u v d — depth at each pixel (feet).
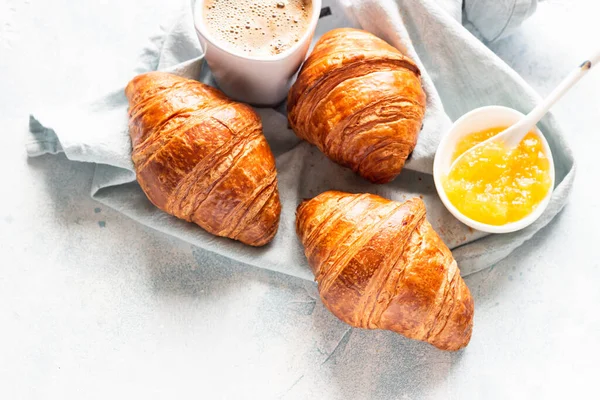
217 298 1.73
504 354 1.73
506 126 1.67
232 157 1.56
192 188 1.56
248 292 1.73
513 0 1.72
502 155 1.64
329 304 1.59
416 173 1.77
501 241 1.70
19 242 1.72
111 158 1.64
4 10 1.80
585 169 1.79
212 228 1.63
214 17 1.57
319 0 1.57
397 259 1.51
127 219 1.74
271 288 1.73
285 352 1.72
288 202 1.74
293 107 1.64
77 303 1.71
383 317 1.55
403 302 1.52
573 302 1.75
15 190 1.73
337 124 1.58
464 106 1.80
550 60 1.85
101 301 1.72
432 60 1.77
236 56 1.53
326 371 1.71
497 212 1.62
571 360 1.73
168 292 1.73
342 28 1.68
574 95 1.82
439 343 1.62
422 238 1.55
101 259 1.73
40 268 1.72
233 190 1.56
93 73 1.79
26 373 1.69
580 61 1.84
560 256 1.77
